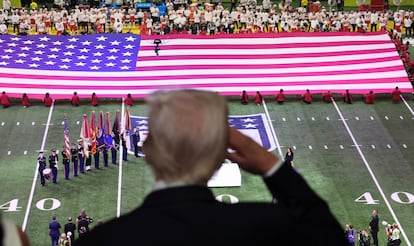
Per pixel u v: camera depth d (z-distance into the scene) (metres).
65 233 37.75
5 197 42.88
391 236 37.97
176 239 3.59
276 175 3.99
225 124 3.86
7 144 48.84
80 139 46.44
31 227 40.28
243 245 3.62
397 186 44.38
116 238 3.56
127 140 49.12
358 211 41.88
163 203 3.71
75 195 43.34
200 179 3.79
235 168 44.09
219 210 3.69
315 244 3.71
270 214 3.71
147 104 3.87
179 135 3.77
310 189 3.94
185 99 3.83
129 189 44.03
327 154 48.00
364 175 45.53
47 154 47.81
